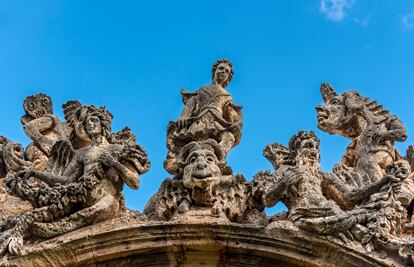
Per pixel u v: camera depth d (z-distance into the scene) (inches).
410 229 374.3
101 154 386.0
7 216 398.6
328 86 475.8
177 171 389.4
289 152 406.6
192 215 368.5
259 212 380.5
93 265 358.3
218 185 380.5
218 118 427.8
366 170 410.3
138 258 361.7
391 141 424.2
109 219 368.8
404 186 397.1
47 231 360.8
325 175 385.4
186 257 362.3
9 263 351.3
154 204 391.2
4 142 460.4
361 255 342.6
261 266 358.9
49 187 378.0
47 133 466.9
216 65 462.0
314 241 350.3
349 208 379.6
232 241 359.6
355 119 449.4
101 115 414.3
